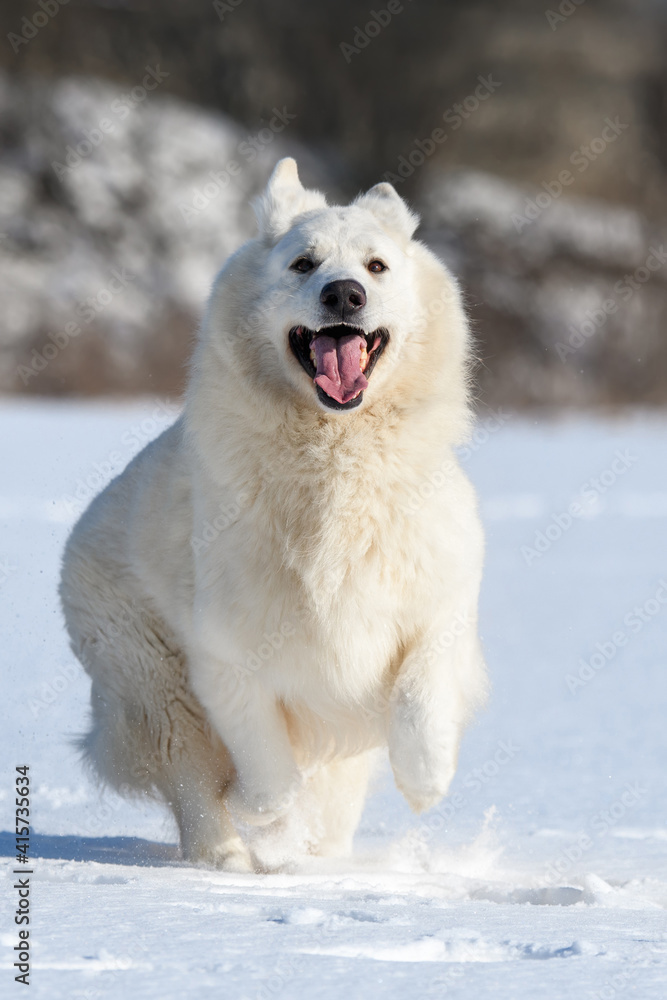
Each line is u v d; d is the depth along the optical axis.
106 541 18.91
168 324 138.38
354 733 17.31
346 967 9.16
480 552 16.94
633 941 10.51
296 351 16.38
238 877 14.68
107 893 12.36
